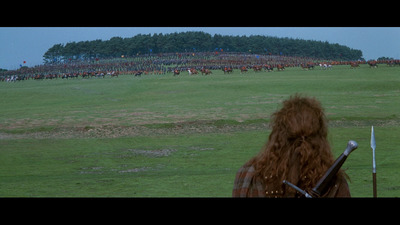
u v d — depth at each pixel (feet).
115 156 92.17
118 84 292.20
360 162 75.36
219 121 136.77
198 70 421.18
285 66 458.09
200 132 125.59
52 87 290.76
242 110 159.33
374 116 139.85
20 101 226.58
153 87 263.70
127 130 128.16
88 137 120.98
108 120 143.64
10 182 58.34
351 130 120.57
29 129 132.05
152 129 128.88
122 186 52.65
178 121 138.00
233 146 102.53
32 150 101.71
